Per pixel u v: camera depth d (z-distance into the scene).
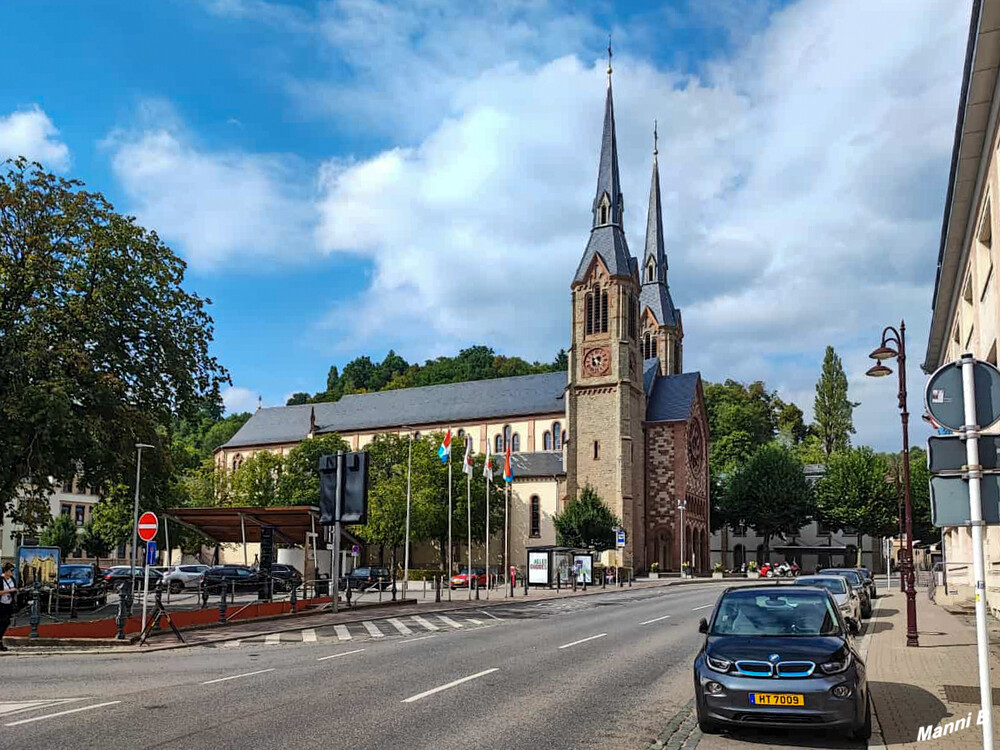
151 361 39.34
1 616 22.61
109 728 11.21
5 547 80.19
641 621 30.77
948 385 8.62
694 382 87.38
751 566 85.38
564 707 13.19
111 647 23.20
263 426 111.38
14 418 32.22
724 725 11.31
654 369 90.06
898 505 95.62
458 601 45.44
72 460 36.34
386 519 73.81
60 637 24.17
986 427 8.42
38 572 36.16
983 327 23.80
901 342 25.44
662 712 12.98
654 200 99.75
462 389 100.69
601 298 82.88
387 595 52.38
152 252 39.53
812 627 12.32
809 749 10.72
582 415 82.06
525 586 53.44
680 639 23.94
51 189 37.22
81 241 37.50
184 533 75.56
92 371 35.53
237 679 15.92
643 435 84.88
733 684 11.11
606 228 84.56
